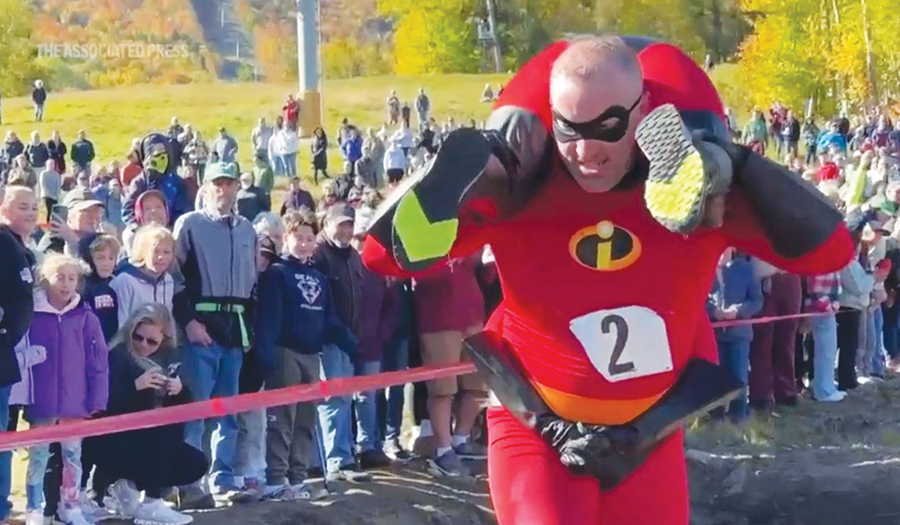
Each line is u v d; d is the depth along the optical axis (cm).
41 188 1731
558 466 346
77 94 4300
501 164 316
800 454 830
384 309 702
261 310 625
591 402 340
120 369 560
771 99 4212
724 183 306
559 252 336
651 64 329
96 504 578
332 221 680
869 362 1109
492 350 350
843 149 2836
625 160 320
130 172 1390
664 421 342
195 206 979
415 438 781
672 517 351
